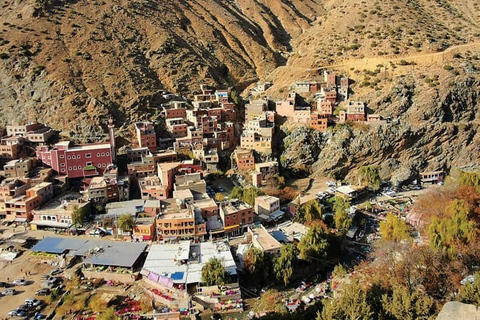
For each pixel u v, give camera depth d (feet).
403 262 314.55
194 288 359.25
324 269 399.03
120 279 381.19
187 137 646.33
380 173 627.87
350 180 620.08
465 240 337.31
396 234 395.96
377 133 626.23
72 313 340.80
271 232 432.66
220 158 626.64
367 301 267.18
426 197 479.41
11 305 351.25
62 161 554.46
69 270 393.70
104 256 396.57
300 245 393.29
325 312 267.39
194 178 527.40
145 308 344.49
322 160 632.38
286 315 298.15
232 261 381.19
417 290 290.97
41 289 369.09
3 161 572.92
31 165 557.33
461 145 637.30
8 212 475.72
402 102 654.12
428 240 363.15
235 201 481.05
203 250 401.70
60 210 475.31
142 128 617.21
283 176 613.11
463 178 484.33
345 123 647.97
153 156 574.97
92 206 494.18
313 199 500.33
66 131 637.71
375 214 507.71
